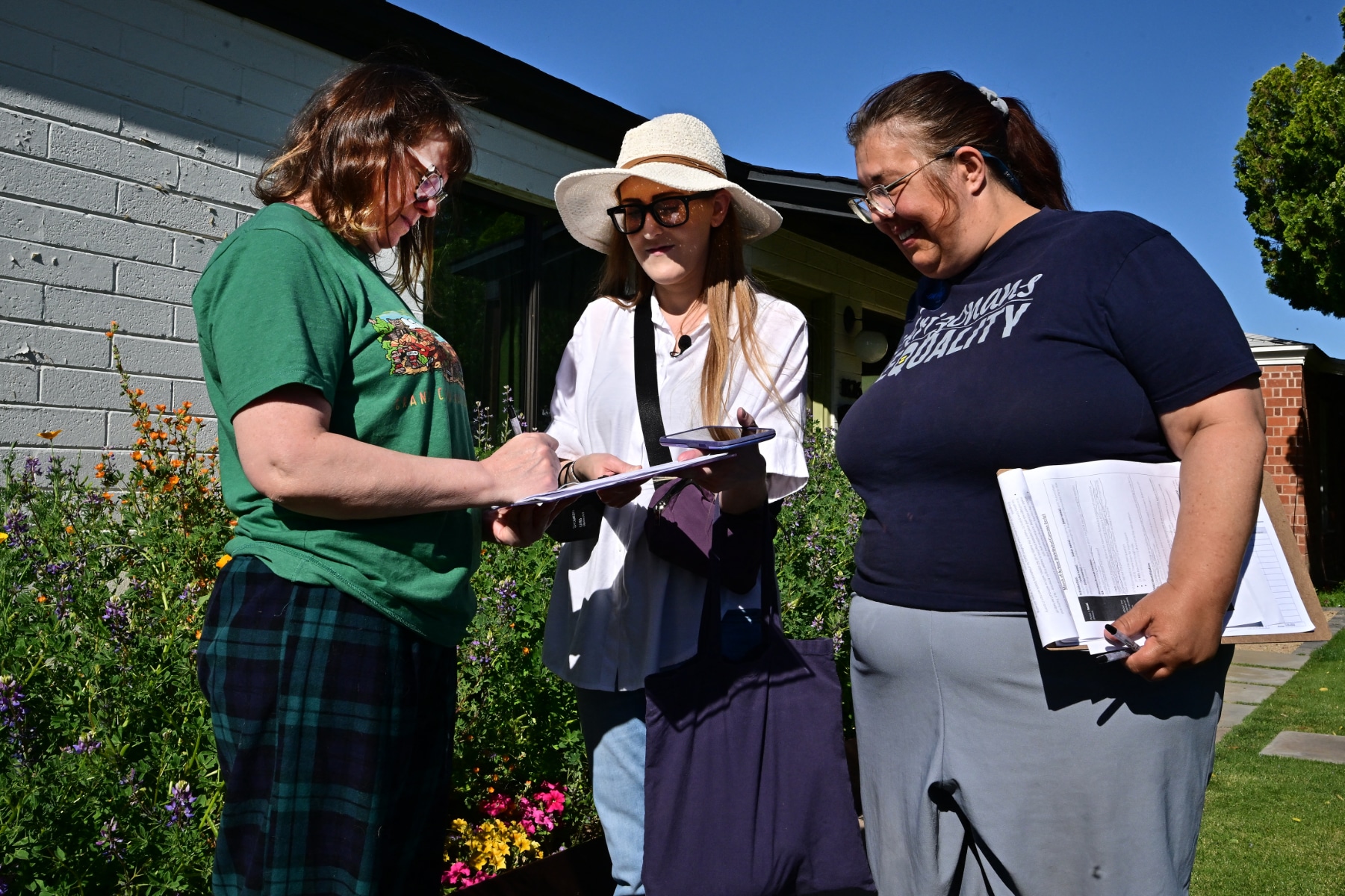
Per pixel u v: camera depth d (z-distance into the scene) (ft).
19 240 12.37
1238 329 5.08
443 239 18.39
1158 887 5.14
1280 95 44.06
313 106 5.58
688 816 6.50
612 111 20.48
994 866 5.67
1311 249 42.32
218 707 4.96
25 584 8.62
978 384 5.53
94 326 13.11
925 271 6.36
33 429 12.46
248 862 4.86
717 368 7.11
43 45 12.57
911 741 6.00
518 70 18.34
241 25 14.76
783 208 24.98
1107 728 5.24
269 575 4.97
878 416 6.14
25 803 6.30
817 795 6.68
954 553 5.70
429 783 5.45
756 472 6.37
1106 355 5.29
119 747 7.06
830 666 6.95
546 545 11.09
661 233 7.13
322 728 4.83
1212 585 4.73
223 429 5.20
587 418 7.61
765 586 7.05
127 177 13.47
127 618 8.04
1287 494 44.80
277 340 4.64
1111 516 5.06
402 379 5.26
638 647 7.02
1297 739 17.47
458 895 8.00
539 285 20.40
